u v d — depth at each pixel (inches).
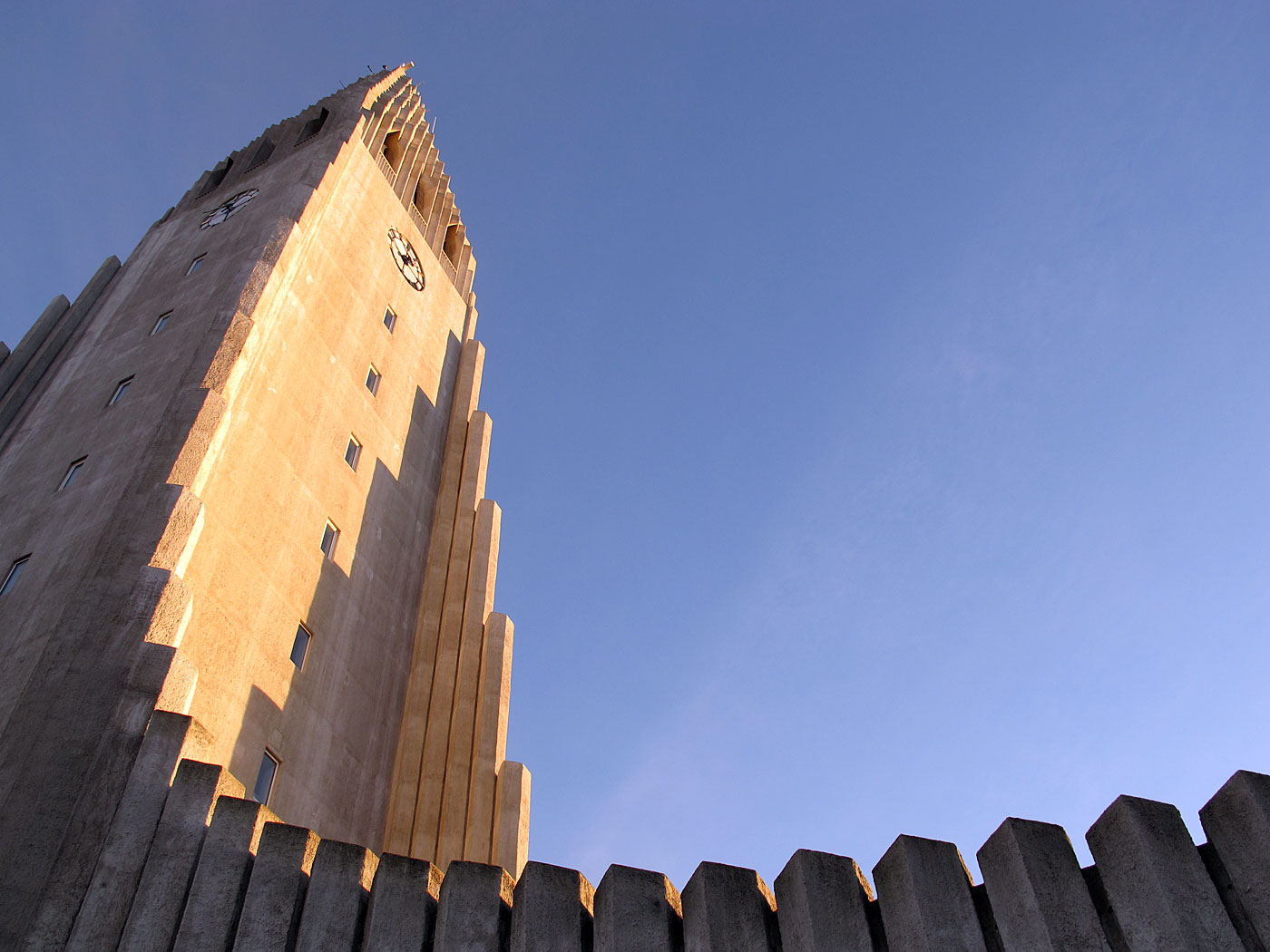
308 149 1595.7
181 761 645.3
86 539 890.7
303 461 1171.3
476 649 1299.2
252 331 1116.5
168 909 575.5
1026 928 536.1
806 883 589.9
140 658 722.2
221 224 1425.9
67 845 609.0
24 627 829.2
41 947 563.2
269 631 1010.1
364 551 1235.9
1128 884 529.7
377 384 1421.0
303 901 594.2
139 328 1248.8
